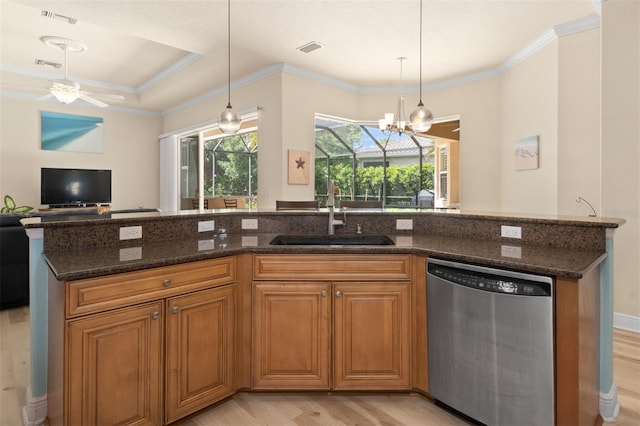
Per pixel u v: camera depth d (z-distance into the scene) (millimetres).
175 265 1778
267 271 2084
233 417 1944
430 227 2662
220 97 5758
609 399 1944
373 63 4664
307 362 2092
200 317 1889
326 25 3668
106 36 4531
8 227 3594
